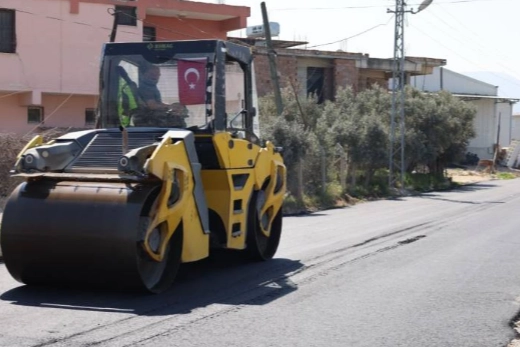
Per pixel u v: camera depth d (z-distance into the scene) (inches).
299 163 976.3
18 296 350.6
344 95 1574.8
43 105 1098.7
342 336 302.5
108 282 346.6
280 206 493.0
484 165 2303.2
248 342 288.2
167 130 381.4
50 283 362.3
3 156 775.7
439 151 1653.5
